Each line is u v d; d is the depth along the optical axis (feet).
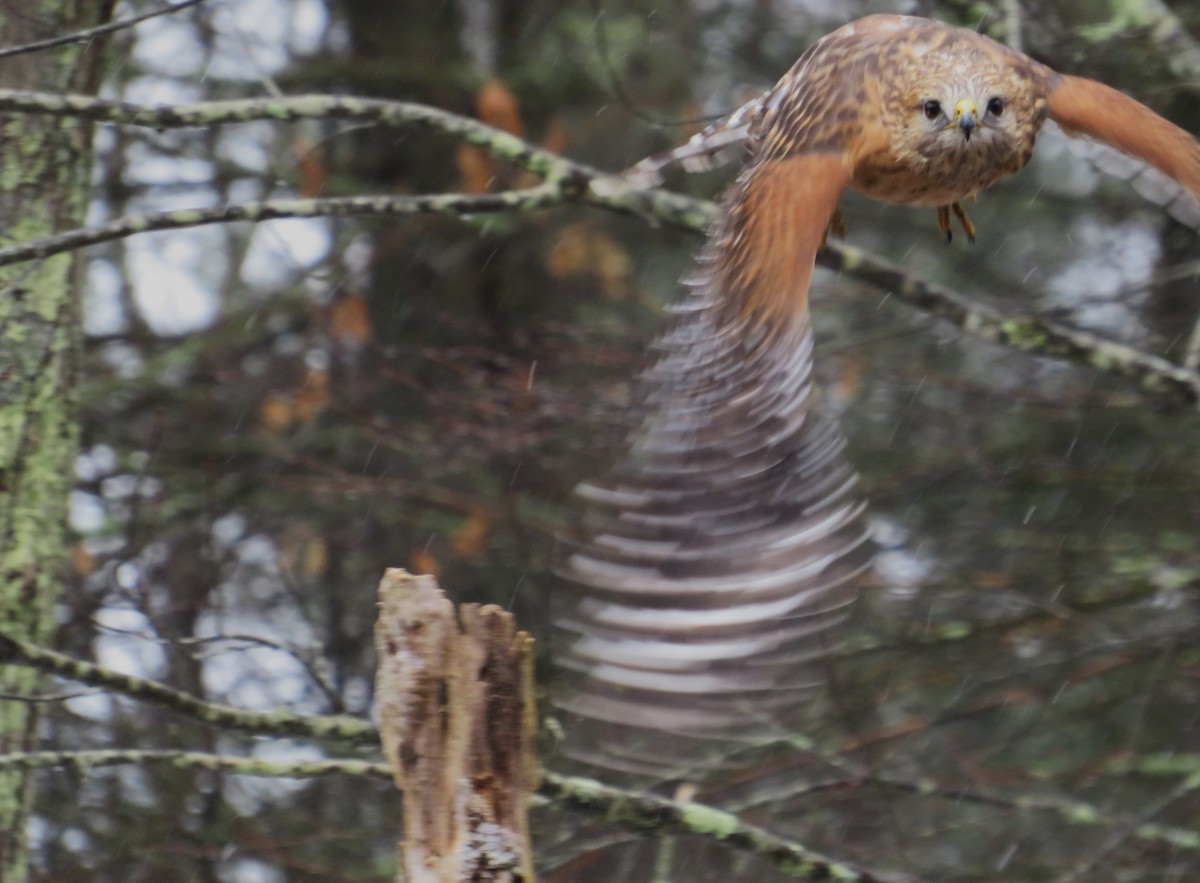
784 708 38.63
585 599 13.73
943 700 43.32
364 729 28.96
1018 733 41.75
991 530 44.24
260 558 46.55
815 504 14.64
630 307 48.83
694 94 51.88
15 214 33.42
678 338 17.95
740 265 18.90
